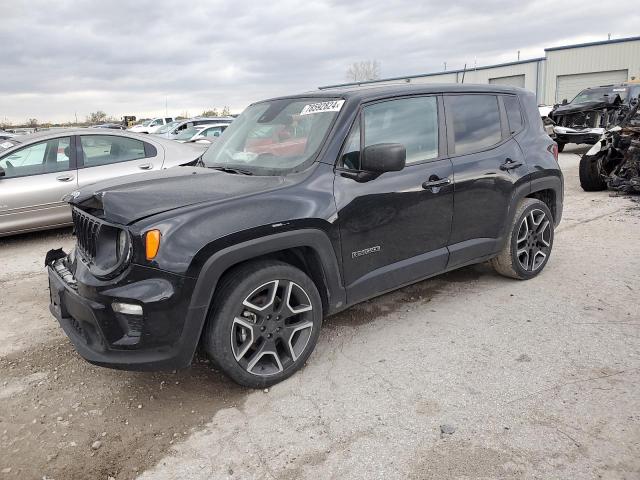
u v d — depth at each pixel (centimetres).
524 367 321
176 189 301
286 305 306
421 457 246
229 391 310
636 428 259
